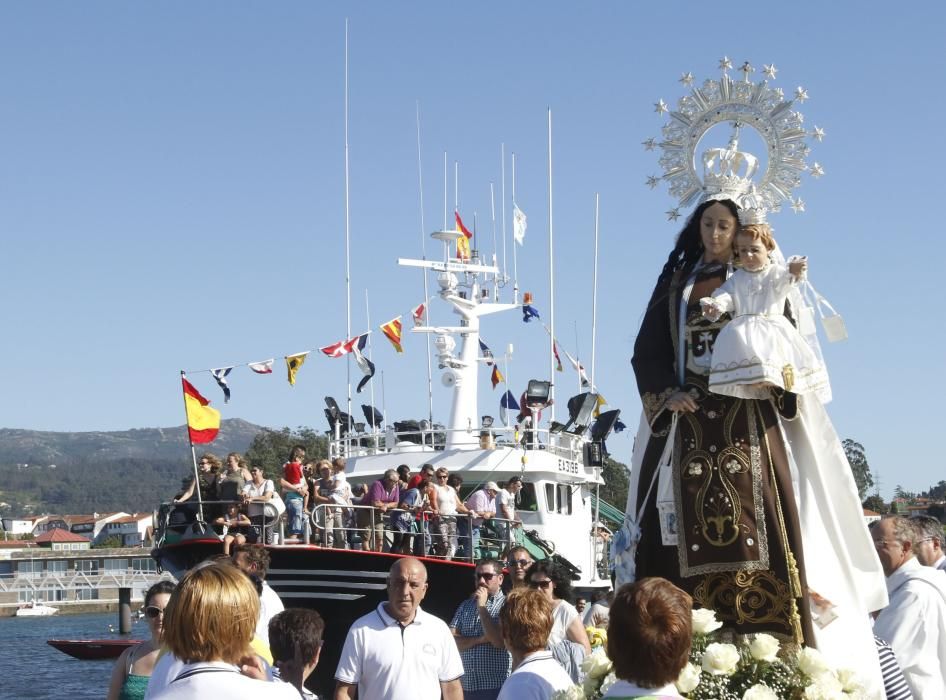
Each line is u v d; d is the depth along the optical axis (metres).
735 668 5.04
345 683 8.10
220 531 17.00
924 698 6.64
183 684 4.15
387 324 23.41
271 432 67.50
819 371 5.38
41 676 36.19
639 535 5.76
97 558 93.12
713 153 5.97
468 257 25.12
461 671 8.44
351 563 16.98
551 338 25.73
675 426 5.60
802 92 5.89
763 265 5.41
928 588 6.83
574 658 8.74
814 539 5.51
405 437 24.23
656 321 5.81
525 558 11.39
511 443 23.19
